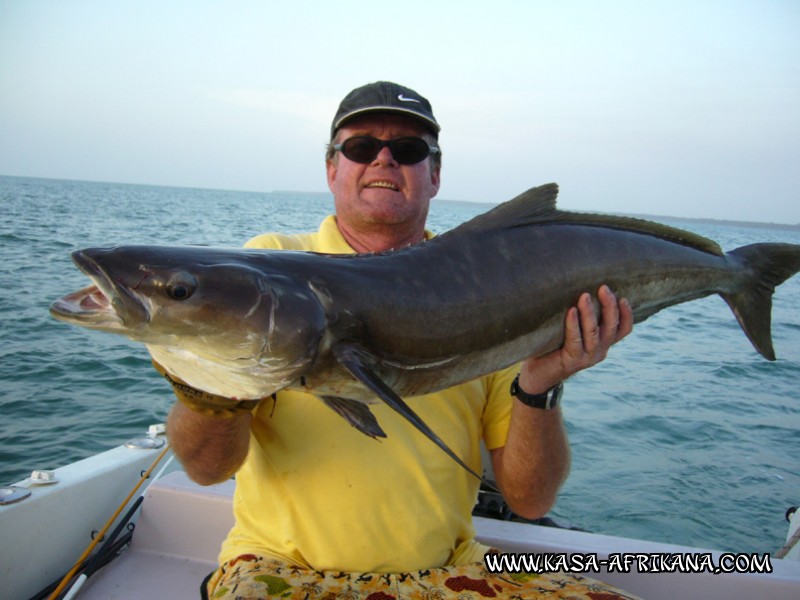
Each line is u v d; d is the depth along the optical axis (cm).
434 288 241
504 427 290
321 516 246
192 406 212
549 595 241
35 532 298
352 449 248
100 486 338
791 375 1027
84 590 302
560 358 256
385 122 291
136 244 210
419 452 258
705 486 574
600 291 251
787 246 325
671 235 296
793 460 647
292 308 212
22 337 941
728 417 779
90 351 890
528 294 253
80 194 9431
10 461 567
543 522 372
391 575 244
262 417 254
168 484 343
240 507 269
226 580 239
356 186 294
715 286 308
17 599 289
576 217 275
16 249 1867
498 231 260
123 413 684
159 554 335
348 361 218
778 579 290
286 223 4372
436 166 325
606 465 613
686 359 1133
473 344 246
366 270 235
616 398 843
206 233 2934
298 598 226
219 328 203
